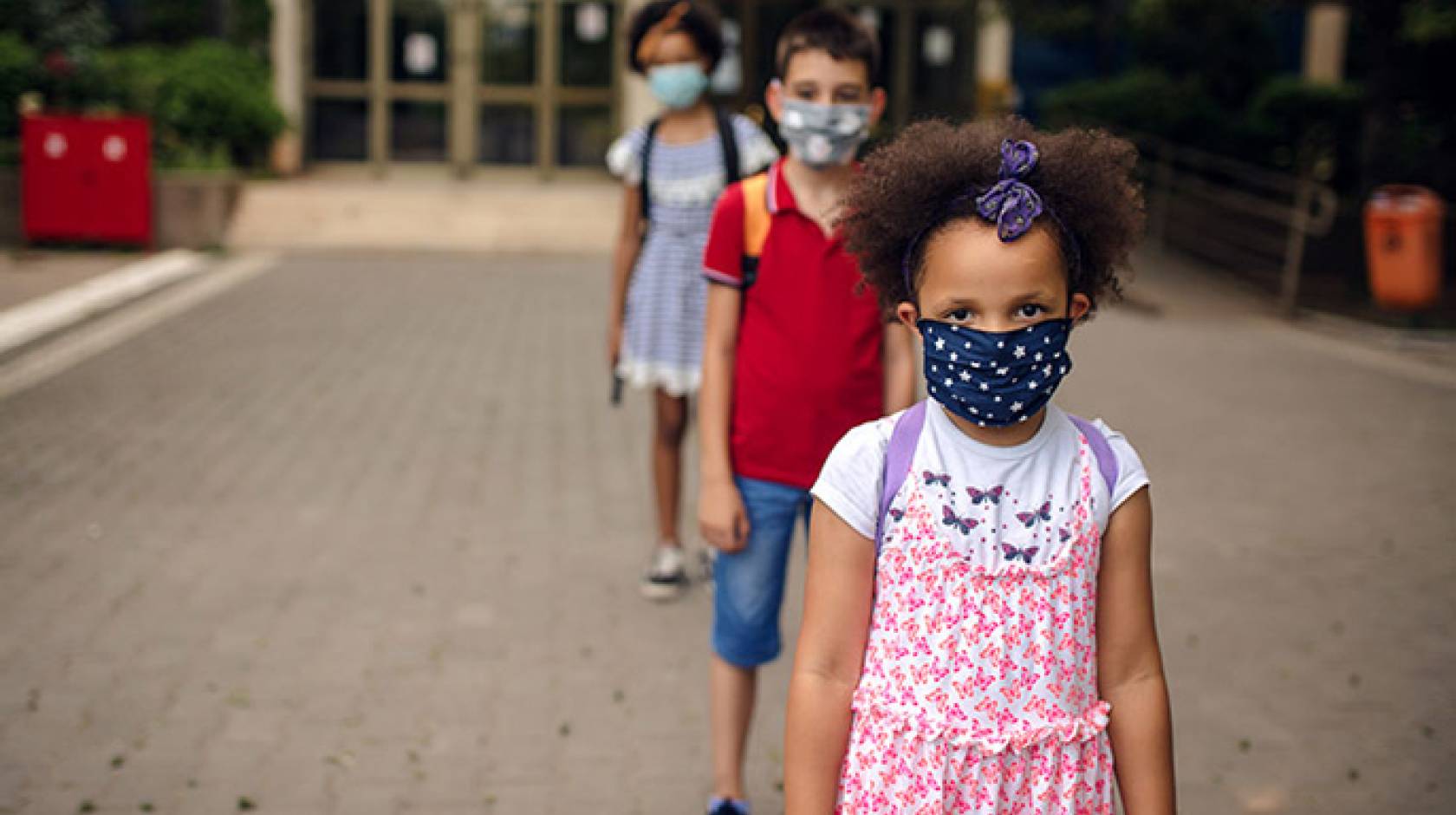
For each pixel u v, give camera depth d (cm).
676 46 499
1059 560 197
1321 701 446
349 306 1229
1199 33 1920
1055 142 196
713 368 333
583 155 2136
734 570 335
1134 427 845
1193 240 1711
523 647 479
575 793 376
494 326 1147
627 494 669
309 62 2077
